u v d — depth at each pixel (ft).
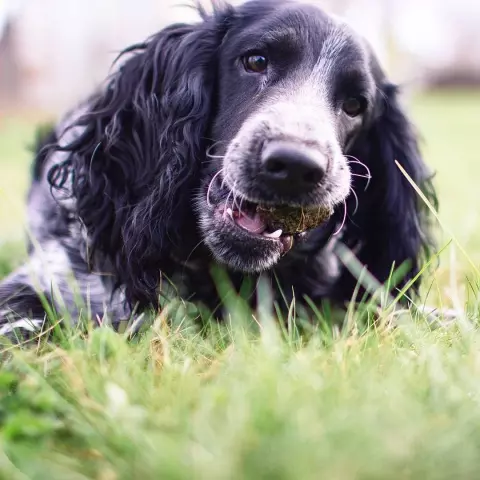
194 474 0.79
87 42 9.61
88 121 1.78
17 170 4.64
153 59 1.77
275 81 1.55
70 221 1.79
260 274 1.61
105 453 0.88
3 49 9.45
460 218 3.01
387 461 0.82
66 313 1.33
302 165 1.30
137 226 1.60
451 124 10.03
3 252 2.34
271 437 0.85
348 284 1.82
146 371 1.14
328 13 1.66
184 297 1.65
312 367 1.09
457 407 0.97
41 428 0.93
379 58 1.82
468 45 18.56
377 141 1.86
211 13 1.72
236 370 1.06
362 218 1.87
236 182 1.38
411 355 1.19
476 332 1.29
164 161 1.62
